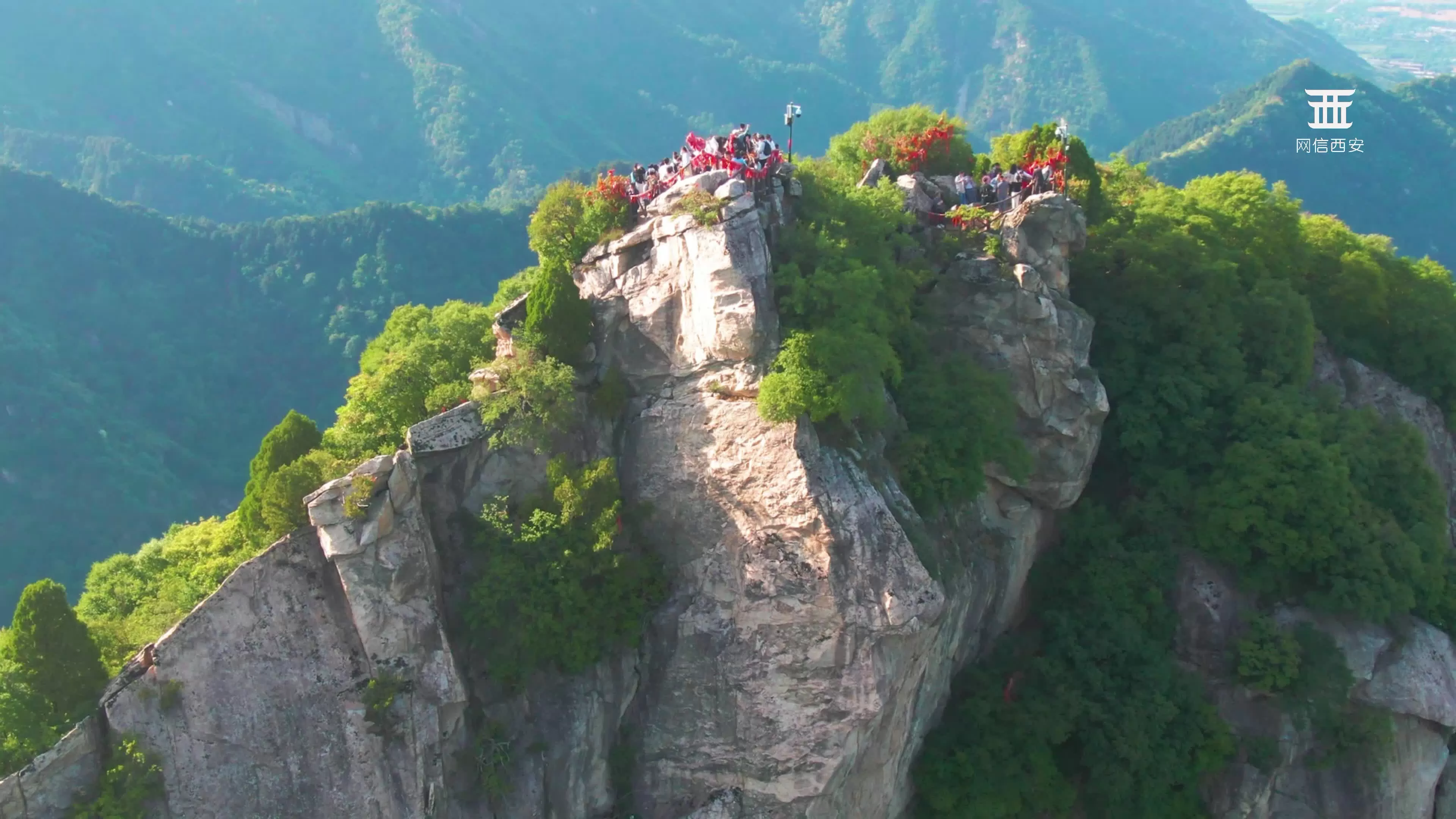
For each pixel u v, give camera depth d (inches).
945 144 2237.9
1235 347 2201.0
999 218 2018.9
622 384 1697.8
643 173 1856.5
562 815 1619.1
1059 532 2116.1
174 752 1488.7
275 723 1502.2
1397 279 2598.4
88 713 1483.8
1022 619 2071.9
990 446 1830.7
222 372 5457.7
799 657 1589.6
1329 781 1955.0
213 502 5032.0
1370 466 2144.4
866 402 1615.4
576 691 1628.9
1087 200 2222.0
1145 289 2182.6
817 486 1573.6
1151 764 1873.8
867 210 1860.2
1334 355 2527.1
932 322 1961.1
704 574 1638.8
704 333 1633.9
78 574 4436.5
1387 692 1972.2
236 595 1492.4
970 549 1870.1
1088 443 1996.8
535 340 1673.2
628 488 1675.7
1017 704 1868.8
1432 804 2080.5
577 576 1601.9
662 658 1647.4
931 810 1831.9
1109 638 1955.0
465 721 1579.7
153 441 5024.6
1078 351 1984.5
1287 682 1936.5
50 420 4729.3
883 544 1582.2
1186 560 2080.5
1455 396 2554.1
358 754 1508.4
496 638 1594.5
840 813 1663.4
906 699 1683.1
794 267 1665.8
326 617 1510.8
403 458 1557.6
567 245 1792.6
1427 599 2097.7
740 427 1610.5
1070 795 1844.2
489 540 1606.8
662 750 1654.8
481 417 1631.4
